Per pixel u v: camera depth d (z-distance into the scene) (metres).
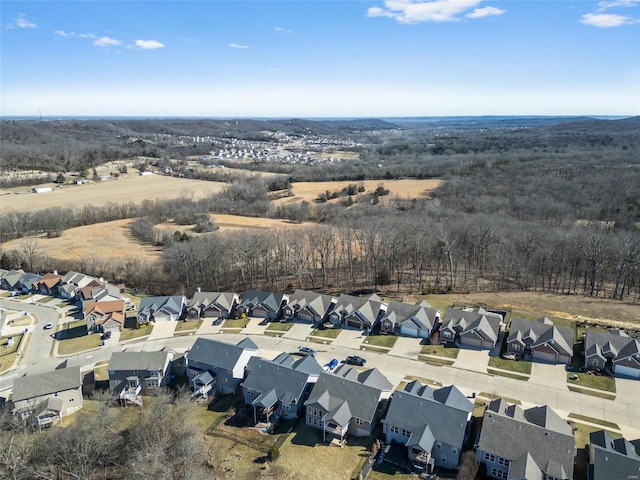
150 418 60.34
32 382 67.12
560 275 111.12
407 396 59.38
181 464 53.62
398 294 103.31
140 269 121.94
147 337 91.56
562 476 48.22
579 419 61.22
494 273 114.31
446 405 57.25
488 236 115.25
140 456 51.88
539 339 77.00
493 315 84.56
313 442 58.78
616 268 103.94
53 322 100.69
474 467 52.22
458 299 98.94
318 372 68.62
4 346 89.81
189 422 61.31
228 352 73.44
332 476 52.53
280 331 90.69
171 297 101.25
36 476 52.31
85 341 90.94
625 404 64.25
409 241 115.62
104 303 97.81
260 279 119.00
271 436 60.16
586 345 75.00
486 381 70.69
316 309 93.62
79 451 54.38
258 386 66.94
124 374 72.19
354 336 87.06
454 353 79.19
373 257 111.38
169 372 75.62
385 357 78.94
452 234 115.44
